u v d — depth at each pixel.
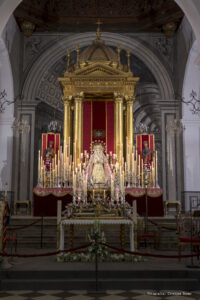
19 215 16.92
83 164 15.34
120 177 12.34
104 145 17.05
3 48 16.44
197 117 17.84
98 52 17.48
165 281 7.55
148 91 25.47
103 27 19.31
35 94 18.84
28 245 12.62
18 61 18.84
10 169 17.45
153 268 8.14
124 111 17.45
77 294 7.02
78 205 11.03
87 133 17.20
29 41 19.20
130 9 18.94
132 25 19.20
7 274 7.77
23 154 18.20
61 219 10.34
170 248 12.30
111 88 16.92
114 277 7.82
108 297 6.78
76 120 16.72
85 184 12.09
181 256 8.22
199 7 11.15
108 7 19.03
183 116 17.91
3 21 11.56
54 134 17.19
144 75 23.25
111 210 10.95
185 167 17.72
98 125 17.33
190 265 8.30
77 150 16.50
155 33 19.34
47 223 13.84
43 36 19.30
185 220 10.36
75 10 18.95
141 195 15.09
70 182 15.76
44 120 21.77
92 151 15.78
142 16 18.83
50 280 7.57
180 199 18.03
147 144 17.12
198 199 17.41
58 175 15.48
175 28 18.72
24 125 16.75
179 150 18.42
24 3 17.23
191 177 17.67
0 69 17.30
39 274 7.79
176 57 19.11
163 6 18.00
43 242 12.66
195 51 16.52
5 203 9.51
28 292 7.20
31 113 18.56
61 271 7.84
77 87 16.89
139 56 19.38
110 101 17.61
